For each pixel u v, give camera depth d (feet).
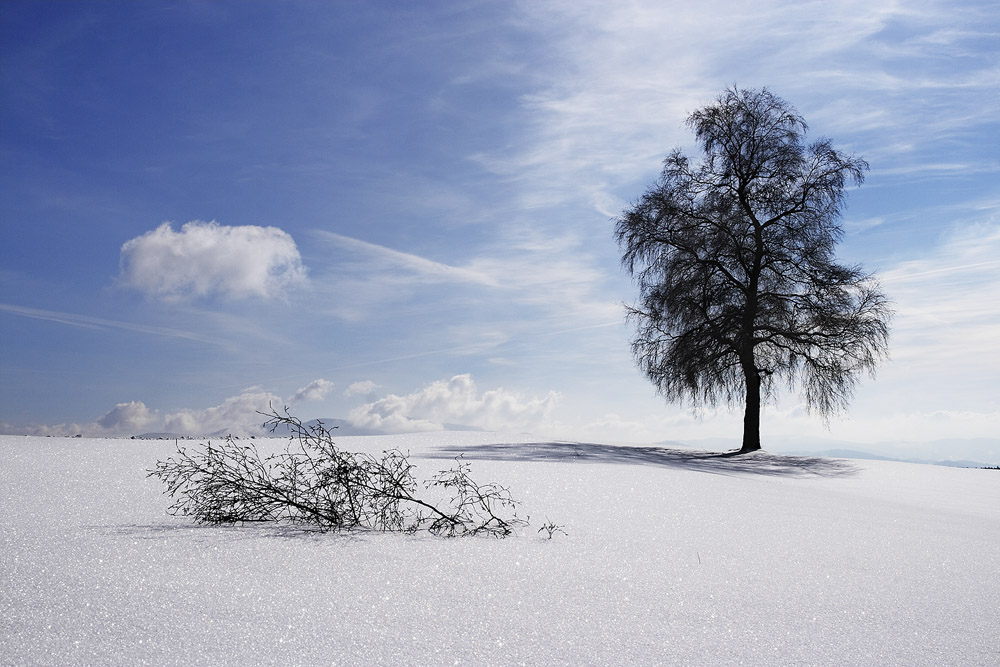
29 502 16.72
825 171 65.05
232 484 16.58
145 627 8.54
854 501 26.96
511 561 12.73
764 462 54.65
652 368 67.15
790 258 65.87
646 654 8.39
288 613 9.27
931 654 9.08
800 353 63.93
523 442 44.52
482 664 7.84
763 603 10.88
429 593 10.47
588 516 18.35
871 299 61.52
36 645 7.85
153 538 13.39
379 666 7.67
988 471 50.78
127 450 25.48
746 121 67.05
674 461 44.73
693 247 66.59
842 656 8.76
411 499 16.74
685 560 13.65
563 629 9.12
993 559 16.29
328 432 18.17
